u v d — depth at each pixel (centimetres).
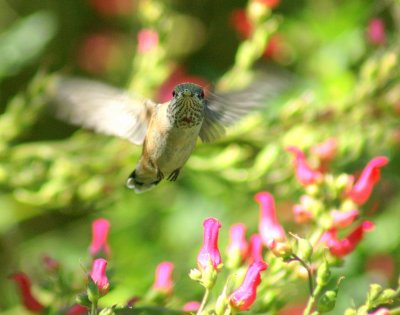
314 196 777
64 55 1525
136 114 761
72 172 1012
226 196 1151
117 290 980
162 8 1065
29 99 1005
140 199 1232
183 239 1194
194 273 659
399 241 1156
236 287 677
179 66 1409
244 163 1093
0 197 1191
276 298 734
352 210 764
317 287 665
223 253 1128
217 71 1433
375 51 1198
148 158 756
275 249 689
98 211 1285
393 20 1218
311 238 754
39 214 1317
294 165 978
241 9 1498
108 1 1539
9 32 1300
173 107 731
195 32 1512
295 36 1282
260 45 1029
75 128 1506
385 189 1170
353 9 1256
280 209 1129
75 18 1539
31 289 782
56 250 1273
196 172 1056
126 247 1205
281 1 1362
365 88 1036
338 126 1034
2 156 1001
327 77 1192
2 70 1278
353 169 1110
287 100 1121
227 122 783
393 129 1045
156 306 733
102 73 1541
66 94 738
